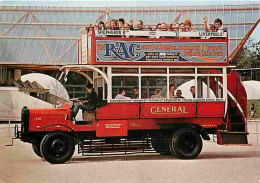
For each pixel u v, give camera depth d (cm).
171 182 1133
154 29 1661
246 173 1269
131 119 1544
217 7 4853
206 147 2073
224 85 1600
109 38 1549
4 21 5150
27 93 4500
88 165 1435
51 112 1508
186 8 4872
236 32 4797
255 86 4588
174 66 1575
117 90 1545
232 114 1695
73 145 1493
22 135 1509
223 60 1603
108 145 1552
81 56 1688
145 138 1587
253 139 2416
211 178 1178
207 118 1587
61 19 5153
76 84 4672
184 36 1590
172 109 1562
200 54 1591
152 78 1566
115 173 1273
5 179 1182
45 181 1146
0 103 4400
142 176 1214
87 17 5109
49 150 1473
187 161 1510
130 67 1556
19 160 1570
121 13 4947
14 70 5041
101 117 1526
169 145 1577
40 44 5012
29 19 5172
